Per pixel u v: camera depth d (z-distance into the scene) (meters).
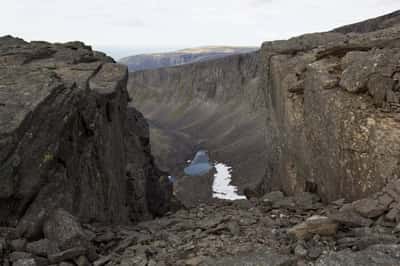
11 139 10.43
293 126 20.27
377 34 21.73
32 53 23.05
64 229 9.88
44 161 11.46
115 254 9.98
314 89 17.42
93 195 15.35
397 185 10.48
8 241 9.10
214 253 9.14
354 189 13.39
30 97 12.34
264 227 11.11
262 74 28.44
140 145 31.66
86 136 15.84
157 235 11.58
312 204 14.93
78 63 23.34
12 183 10.13
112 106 19.48
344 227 9.65
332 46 20.66
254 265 7.87
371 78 14.02
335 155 14.64
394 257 7.01
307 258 7.89
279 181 23.12
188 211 17.30
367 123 13.20
